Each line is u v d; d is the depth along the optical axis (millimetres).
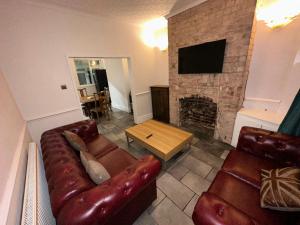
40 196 1093
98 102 4762
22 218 884
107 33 3004
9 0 1945
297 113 1580
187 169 2150
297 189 971
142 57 3785
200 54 2631
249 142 1648
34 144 1868
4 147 1148
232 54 2254
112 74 5391
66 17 2447
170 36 3068
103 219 949
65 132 1951
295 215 980
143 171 1226
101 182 1146
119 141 3164
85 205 879
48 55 2379
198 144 2766
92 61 6406
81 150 1625
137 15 2924
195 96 3016
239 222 806
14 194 980
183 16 2723
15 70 2137
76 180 1052
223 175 1399
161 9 2705
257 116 2146
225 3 2146
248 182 1291
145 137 2406
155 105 4105
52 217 1182
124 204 1120
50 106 2537
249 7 1935
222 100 2582
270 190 1070
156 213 1535
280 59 2068
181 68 3053
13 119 1696
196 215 919
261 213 1021
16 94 2195
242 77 2230
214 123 2922
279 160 1476
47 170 1243
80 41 2668
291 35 1914
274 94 2230
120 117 4762
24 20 2092
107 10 2617
